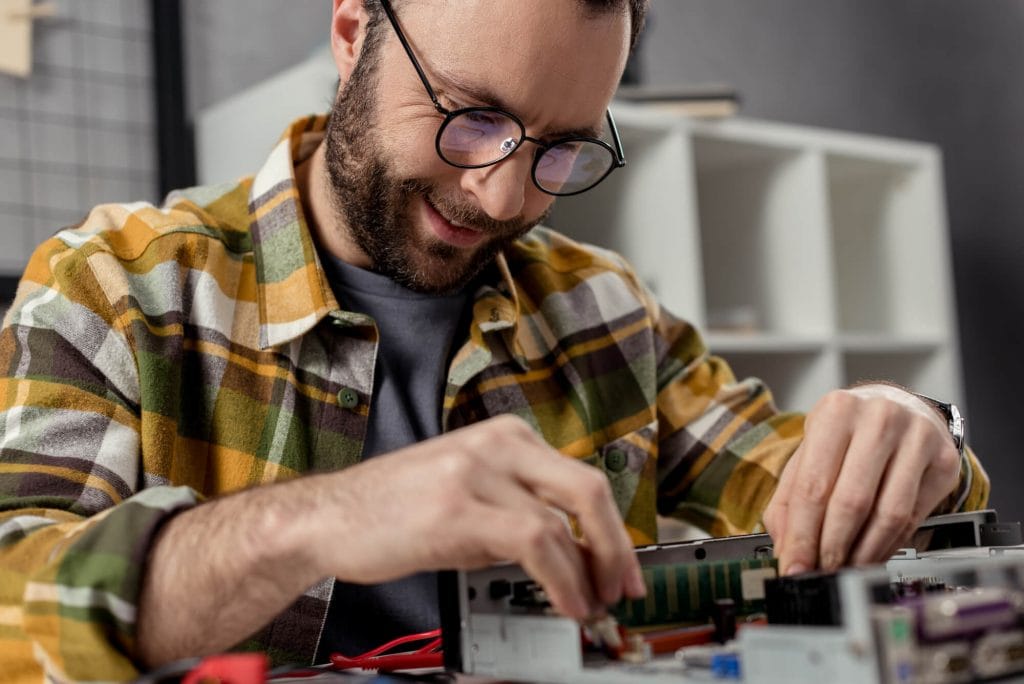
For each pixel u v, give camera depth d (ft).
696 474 4.18
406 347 3.68
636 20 3.43
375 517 1.98
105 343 3.10
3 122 5.89
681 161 6.89
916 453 2.67
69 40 6.10
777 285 7.80
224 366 3.33
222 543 2.07
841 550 2.54
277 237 3.53
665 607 2.26
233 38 6.71
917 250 8.39
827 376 7.40
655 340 4.38
